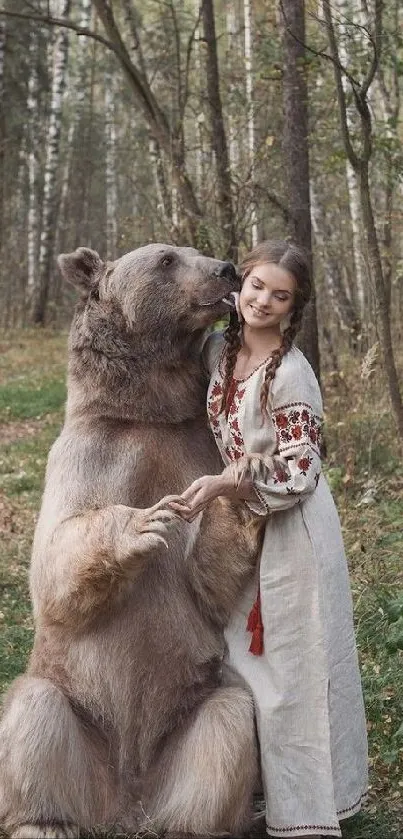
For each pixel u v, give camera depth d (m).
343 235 17.36
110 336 4.19
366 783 4.09
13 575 7.85
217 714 3.95
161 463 4.13
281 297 3.90
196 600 4.14
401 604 5.93
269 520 3.96
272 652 3.96
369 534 7.58
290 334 3.95
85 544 3.86
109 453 4.10
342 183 16.91
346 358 13.77
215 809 3.88
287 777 3.93
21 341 26.33
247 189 11.05
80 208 35.91
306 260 3.95
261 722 3.96
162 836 4.05
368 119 8.65
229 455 4.07
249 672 4.05
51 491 4.10
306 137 9.38
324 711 3.90
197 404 4.26
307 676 3.92
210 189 11.20
